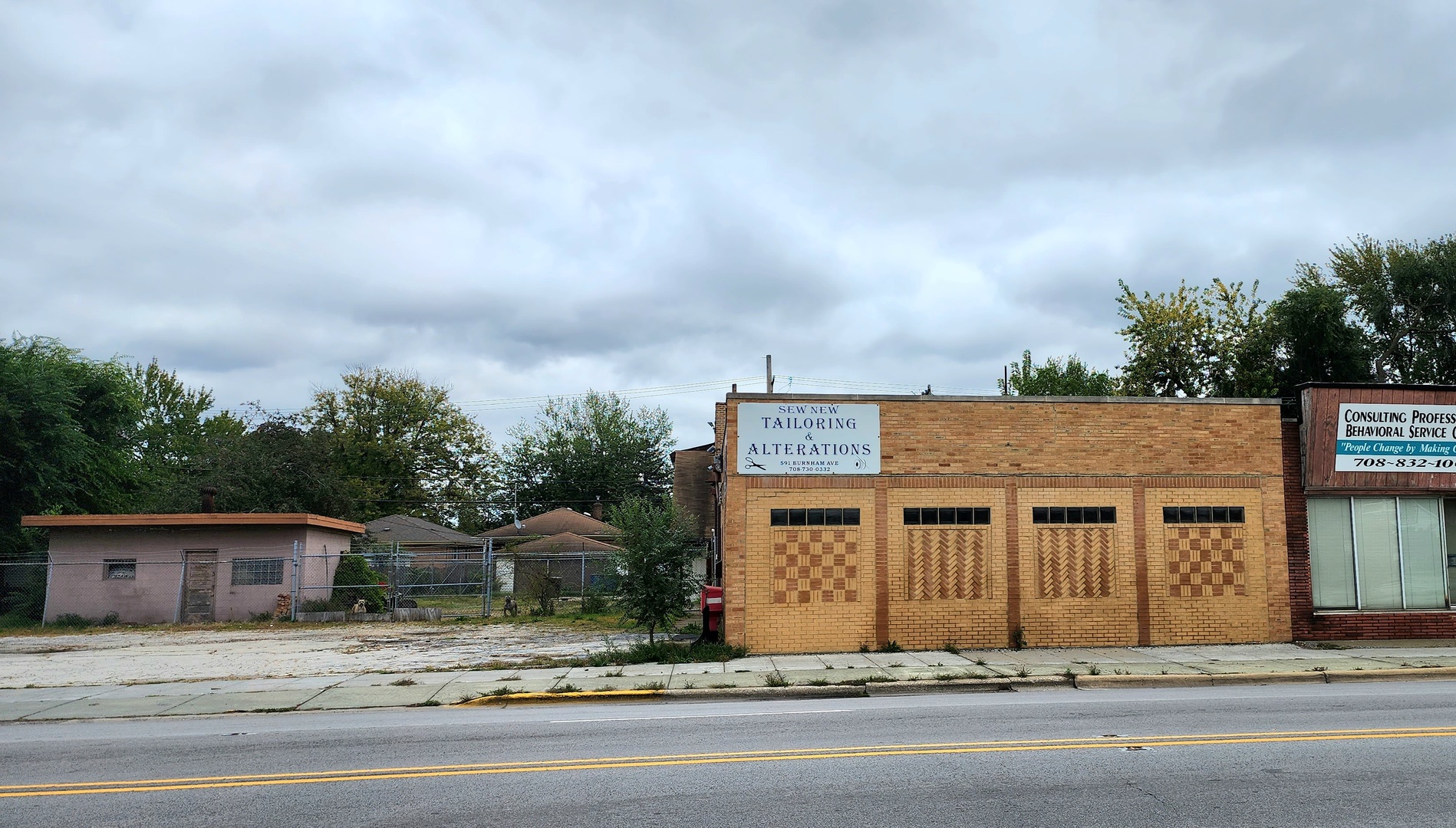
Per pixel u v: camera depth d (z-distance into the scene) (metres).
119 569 29.16
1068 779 8.11
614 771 8.68
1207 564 19.03
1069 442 19.00
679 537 20.92
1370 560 19.67
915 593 18.42
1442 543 19.89
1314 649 18.11
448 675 16.41
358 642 22.25
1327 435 19.36
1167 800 7.40
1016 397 18.98
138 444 54.72
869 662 16.69
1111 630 18.69
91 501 41.12
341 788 8.24
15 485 34.59
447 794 7.96
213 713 13.50
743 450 18.44
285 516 29.25
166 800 7.97
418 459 65.69
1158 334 36.84
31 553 34.09
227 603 29.19
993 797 7.56
